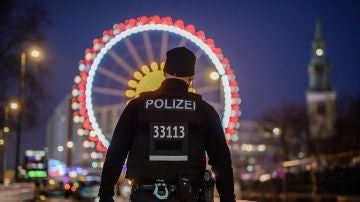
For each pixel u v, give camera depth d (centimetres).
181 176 402
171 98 415
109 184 410
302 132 8025
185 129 409
